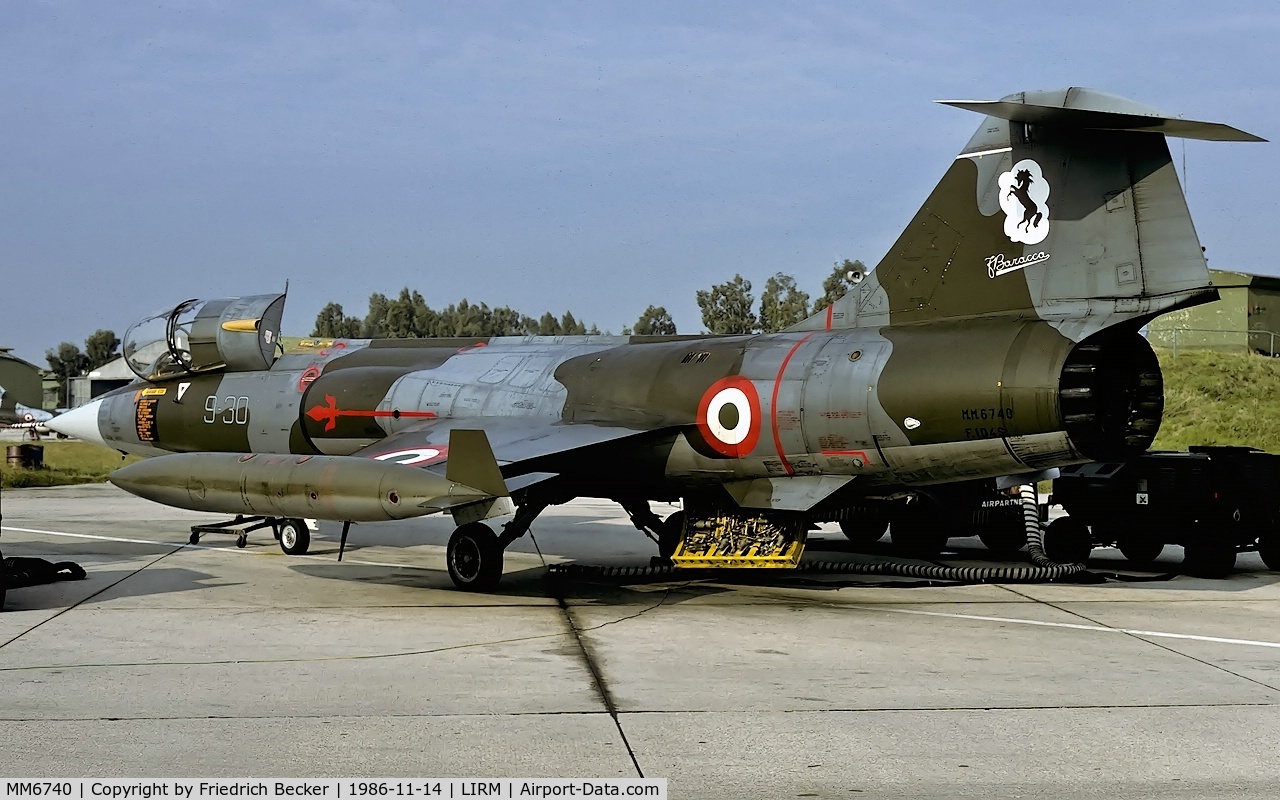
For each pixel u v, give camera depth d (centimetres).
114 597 1092
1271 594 1145
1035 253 1027
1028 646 858
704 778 537
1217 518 1253
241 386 1563
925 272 1095
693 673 760
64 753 569
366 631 915
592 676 750
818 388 1072
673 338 1298
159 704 668
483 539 1146
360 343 1573
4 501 2388
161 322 1633
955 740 602
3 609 1015
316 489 1053
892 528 1446
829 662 797
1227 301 3500
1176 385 3073
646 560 1441
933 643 869
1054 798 512
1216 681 741
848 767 555
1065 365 952
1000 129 1050
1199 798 513
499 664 787
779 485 1131
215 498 1126
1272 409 2914
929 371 1009
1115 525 1312
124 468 1205
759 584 1214
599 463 1216
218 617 980
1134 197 977
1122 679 746
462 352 1448
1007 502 1425
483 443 951
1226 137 876
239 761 557
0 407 1320
